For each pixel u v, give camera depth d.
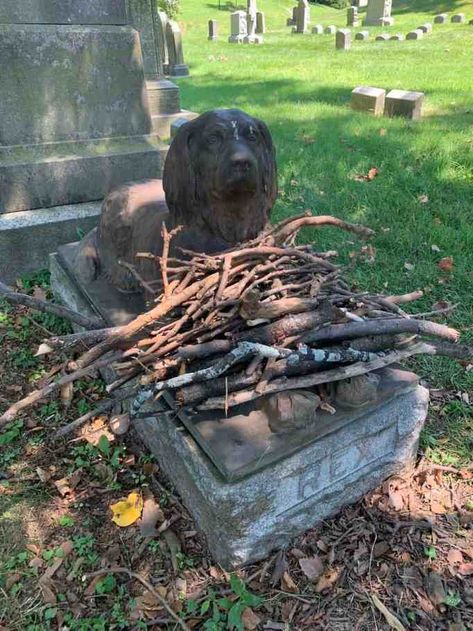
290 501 2.15
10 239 3.98
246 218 2.32
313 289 2.10
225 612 2.03
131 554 2.23
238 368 2.05
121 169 4.32
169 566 2.18
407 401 2.33
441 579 2.11
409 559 2.18
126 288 3.01
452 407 2.87
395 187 4.96
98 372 3.12
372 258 3.95
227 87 10.59
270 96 9.39
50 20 3.78
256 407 2.16
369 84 10.17
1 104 3.79
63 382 1.95
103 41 4.00
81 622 2.00
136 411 1.98
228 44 19.36
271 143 2.33
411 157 5.57
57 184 4.10
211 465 2.03
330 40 18.48
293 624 1.99
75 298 3.25
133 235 2.83
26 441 2.78
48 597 2.10
